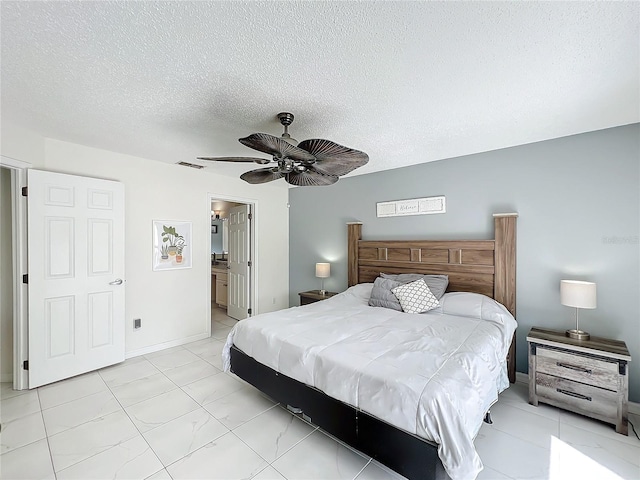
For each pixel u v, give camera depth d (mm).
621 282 2443
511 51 1484
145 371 3027
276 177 2447
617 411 2090
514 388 2770
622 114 2223
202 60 1562
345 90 1870
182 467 1747
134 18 1265
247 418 2246
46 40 1398
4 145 2383
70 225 2787
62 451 1861
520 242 2924
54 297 2695
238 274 4988
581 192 2613
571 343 2309
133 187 3342
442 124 2406
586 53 1492
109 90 1876
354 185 4238
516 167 2939
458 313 2805
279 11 1225
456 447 1345
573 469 1748
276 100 2002
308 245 4863
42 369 2631
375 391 1620
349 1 1170
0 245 2730
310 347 2027
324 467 1766
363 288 3635
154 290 3549
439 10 1219
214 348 3686
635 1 1157
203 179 4020
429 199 3510
